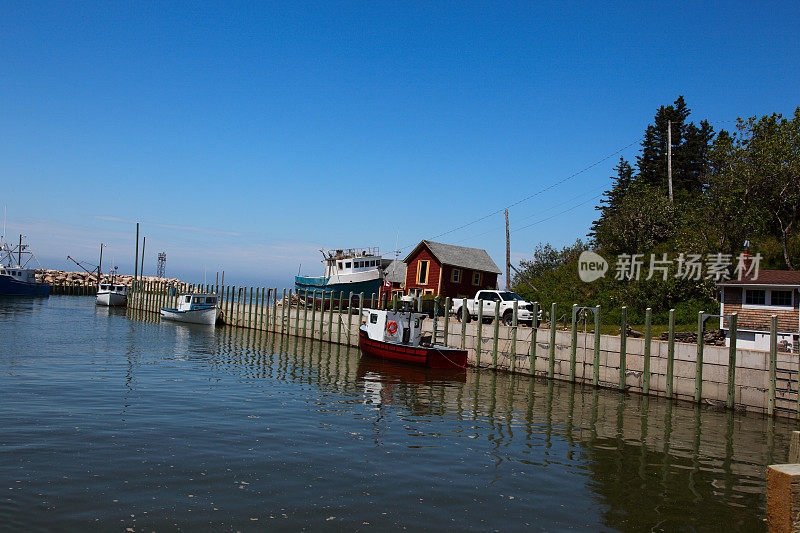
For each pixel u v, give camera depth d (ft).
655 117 204.54
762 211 109.50
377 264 177.37
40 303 270.87
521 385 84.02
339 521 31.63
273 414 58.59
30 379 72.23
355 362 106.01
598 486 39.63
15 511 30.91
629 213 143.84
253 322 171.32
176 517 31.22
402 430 54.19
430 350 95.96
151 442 45.57
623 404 70.95
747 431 58.39
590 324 116.16
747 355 67.51
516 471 42.34
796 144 108.58
